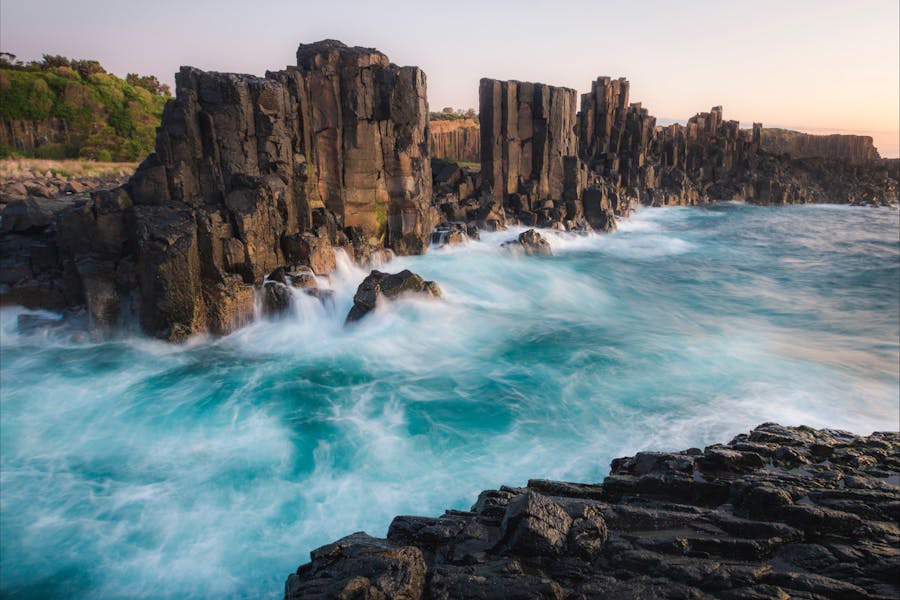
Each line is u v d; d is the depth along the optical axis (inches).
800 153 4931.1
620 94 3125.0
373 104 1257.4
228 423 664.4
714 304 1275.8
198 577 431.2
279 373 797.9
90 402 704.4
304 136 1183.6
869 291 1405.0
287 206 1017.5
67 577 431.2
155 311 850.8
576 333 990.4
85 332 854.5
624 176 3058.6
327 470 569.0
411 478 554.9
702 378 784.3
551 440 620.1
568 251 1785.2
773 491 317.1
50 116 3144.7
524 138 2012.8
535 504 313.3
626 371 810.2
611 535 310.7
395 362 844.6
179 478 556.4
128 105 3442.4
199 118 972.6
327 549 315.9
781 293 1386.6
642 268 1626.5
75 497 525.7
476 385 767.7
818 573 270.4
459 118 4800.7
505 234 1748.3
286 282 962.7
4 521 491.2
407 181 1336.1
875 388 749.3
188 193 945.5
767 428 472.1
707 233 2352.4
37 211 976.3
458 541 318.0
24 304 863.7
